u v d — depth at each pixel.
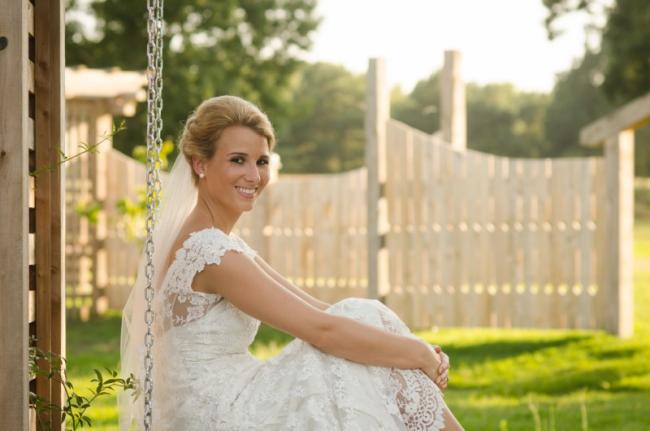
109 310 12.77
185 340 3.52
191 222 3.67
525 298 10.67
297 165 46.19
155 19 3.21
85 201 12.48
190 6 24.47
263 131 3.66
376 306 3.59
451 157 10.91
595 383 8.04
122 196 12.62
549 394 7.74
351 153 46.81
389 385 3.41
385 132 11.05
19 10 3.07
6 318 3.04
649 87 24.80
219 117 3.61
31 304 3.67
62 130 3.72
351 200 11.73
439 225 10.97
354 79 47.31
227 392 3.45
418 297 11.05
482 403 7.31
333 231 11.80
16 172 3.06
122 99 12.44
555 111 47.78
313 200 11.88
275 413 3.38
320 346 3.41
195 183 3.72
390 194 11.11
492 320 10.79
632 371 8.47
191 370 3.50
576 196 10.49
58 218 3.73
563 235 10.54
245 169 3.61
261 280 3.46
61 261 3.74
